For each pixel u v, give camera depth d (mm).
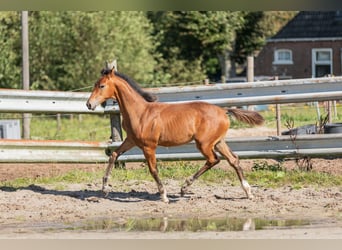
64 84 46781
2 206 13695
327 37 50406
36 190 15008
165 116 13812
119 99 13992
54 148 15766
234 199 14102
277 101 15688
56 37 46406
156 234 11469
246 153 15688
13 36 45875
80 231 11805
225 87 15898
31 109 15727
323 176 15344
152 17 54562
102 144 16281
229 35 50594
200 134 13789
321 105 27891
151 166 13938
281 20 58000
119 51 46438
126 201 14125
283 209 13234
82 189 15172
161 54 50562
